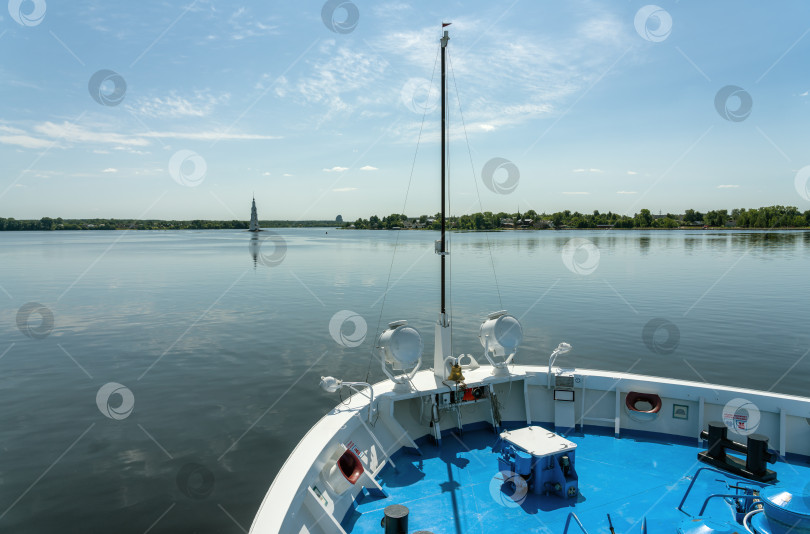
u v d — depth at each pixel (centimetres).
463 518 694
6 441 1588
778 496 554
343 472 693
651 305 3816
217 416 1792
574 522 677
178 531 1132
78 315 3722
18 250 11719
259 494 1282
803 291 4347
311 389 2069
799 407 834
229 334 3083
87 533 1127
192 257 9544
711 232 18638
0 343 2856
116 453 1508
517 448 770
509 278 5688
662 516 684
